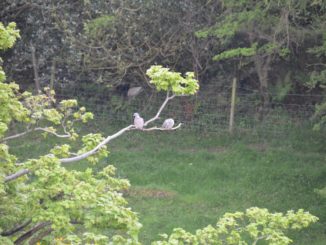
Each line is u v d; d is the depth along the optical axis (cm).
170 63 6931
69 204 2131
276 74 6725
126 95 6919
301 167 5709
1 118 2442
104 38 6562
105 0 6594
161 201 5047
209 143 6322
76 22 6625
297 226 2730
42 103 2720
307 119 6469
